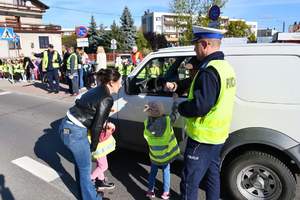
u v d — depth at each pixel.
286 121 3.07
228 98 2.61
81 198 3.34
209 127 2.62
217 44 2.60
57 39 41.28
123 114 4.27
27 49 37.78
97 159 3.81
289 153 3.01
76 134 3.00
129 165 4.59
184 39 20.77
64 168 4.54
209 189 3.06
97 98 2.98
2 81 15.79
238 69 3.29
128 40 53.03
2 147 5.51
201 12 20.33
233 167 3.34
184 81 3.70
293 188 3.10
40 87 13.05
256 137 3.14
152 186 3.65
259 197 3.28
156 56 4.04
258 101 3.20
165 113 3.79
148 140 3.48
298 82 3.03
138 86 4.18
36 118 7.67
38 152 5.22
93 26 48.06
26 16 41.09
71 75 10.48
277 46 3.19
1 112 8.45
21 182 4.10
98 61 11.46
